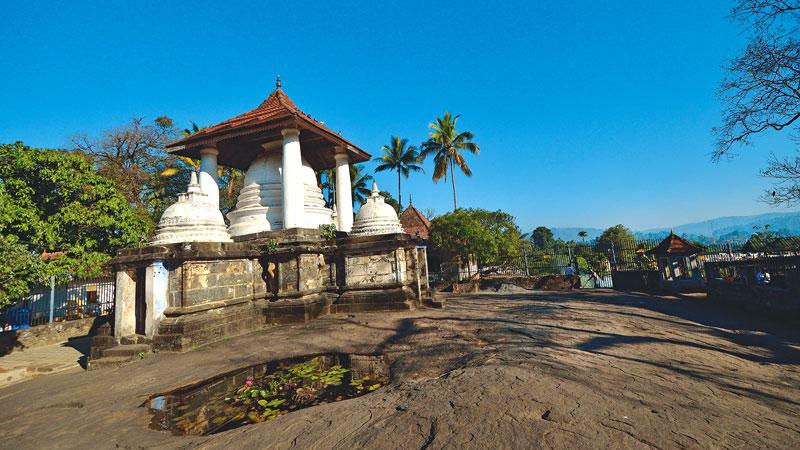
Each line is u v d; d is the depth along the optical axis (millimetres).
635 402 3824
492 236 24109
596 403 3742
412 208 35562
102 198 15477
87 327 13938
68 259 13742
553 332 7656
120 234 15750
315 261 11898
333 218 16078
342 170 15828
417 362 6027
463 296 18109
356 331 8844
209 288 9289
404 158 39688
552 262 24062
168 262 8656
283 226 12672
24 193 13258
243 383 5777
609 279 21750
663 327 8445
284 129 12734
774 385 4746
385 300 11578
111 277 17719
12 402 5691
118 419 4625
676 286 16547
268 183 14344
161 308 8398
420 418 3576
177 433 4129
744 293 11359
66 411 5078
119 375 6664
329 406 4289
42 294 15242
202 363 6988
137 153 30141
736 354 6281
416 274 12516
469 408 3672
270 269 11438
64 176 14117
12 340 11422
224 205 32938
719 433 3191
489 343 6820
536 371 4723
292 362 6664
